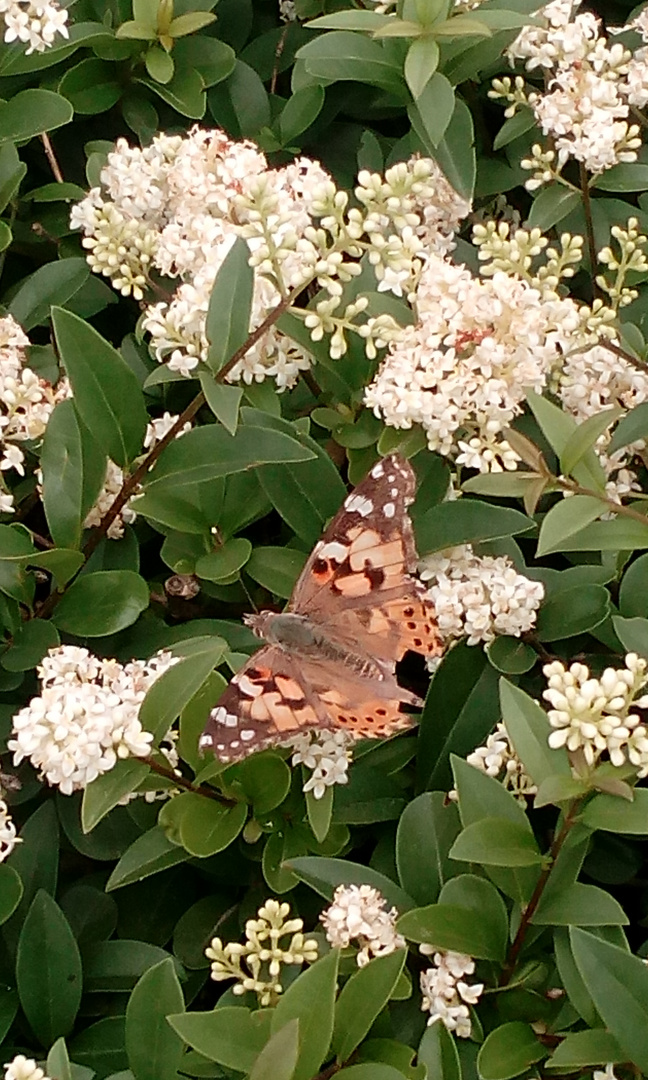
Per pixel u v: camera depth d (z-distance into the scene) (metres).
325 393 0.43
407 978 0.38
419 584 0.39
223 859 0.41
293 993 0.36
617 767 0.37
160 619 0.42
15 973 0.40
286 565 0.42
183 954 0.40
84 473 0.41
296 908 0.41
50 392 0.42
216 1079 0.38
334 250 0.40
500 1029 0.38
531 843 0.38
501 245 0.42
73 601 0.41
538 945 0.39
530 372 0.40
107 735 0.38
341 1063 0.37
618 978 0.36
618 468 0.43
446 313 0.40
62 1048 0.36
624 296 0.43
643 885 0.42
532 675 0.42
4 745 0.41
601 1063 0.36
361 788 0.41
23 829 0.41
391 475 0.38
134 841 0.41
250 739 0.37
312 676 0.38
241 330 0.39
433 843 0.39
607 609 0.41
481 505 0.40
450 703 0.41
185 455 0.40
